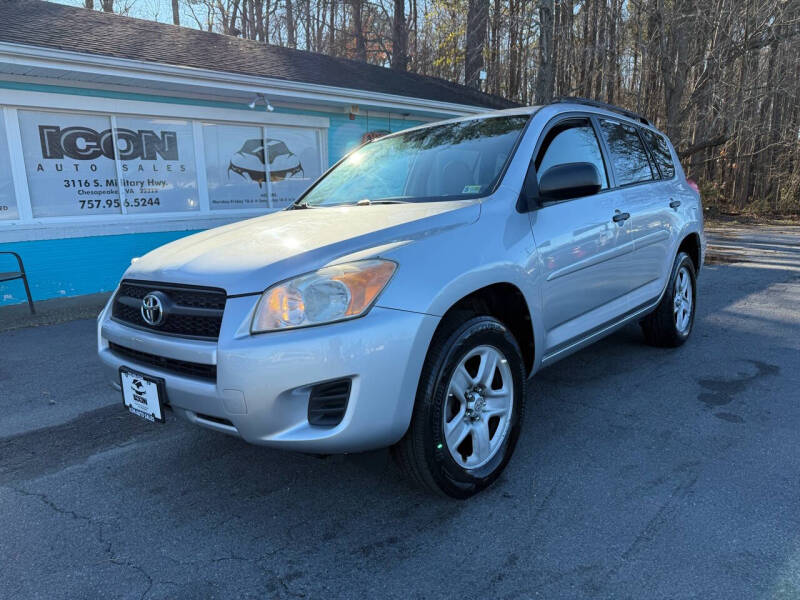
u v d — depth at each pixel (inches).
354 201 129.9
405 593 74.7
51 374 175.3
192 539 88.5
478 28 748.0
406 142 144.8
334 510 95.7
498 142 122.0
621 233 135.1
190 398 84.2
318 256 85.4
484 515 92.4
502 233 101.7
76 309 273.1
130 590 76.8
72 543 88.0
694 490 97.7
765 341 189.6
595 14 774.5
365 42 975.6
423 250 89.2
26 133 290.4
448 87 531.2
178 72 293.6
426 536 87.3
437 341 89.2
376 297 81.5
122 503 99.9
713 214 954.7
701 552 80.9
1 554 85.4
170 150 341.1
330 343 77.8
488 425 99.7
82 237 308.8
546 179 108.3
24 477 110.1
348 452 83.5
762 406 134.3
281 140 387.5
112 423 136.6
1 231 282.5
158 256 104.0
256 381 77.9
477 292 98.4
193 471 111.2
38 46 251.1
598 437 119.7
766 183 1091.3
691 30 687.1
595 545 83.4
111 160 320.2
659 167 170.6
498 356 99.9
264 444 81.4
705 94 703.1
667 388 147.4
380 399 80.7
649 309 158.1
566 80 833.5
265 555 83.9
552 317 113.0
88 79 287.7
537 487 100.5
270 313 80.0
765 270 357.7
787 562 78.2
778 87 912.9
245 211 377.4
